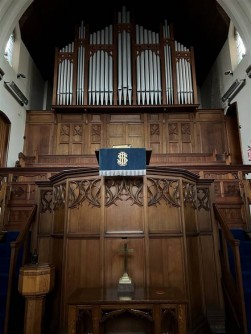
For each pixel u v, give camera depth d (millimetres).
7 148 8414
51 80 12500
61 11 9898
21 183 5816
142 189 3818
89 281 3537
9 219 5461
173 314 2791
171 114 9859
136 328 3170
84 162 8633
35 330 3002
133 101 9617
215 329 3695
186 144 9594
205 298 3891
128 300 2828
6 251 4367
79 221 3768
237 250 3461
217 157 8758
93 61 10008
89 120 9773
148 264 3535
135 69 9945
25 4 7746
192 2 9531
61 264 3688
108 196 3793
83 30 10391
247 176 7359
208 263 4074
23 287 3047
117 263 3570
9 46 8906
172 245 3668
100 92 9664
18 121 9234
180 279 3549
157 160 8797
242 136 8531
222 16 9062
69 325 2750
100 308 2801
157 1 10352
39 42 10445
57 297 3633
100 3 10453
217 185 5789
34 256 3324
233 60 9266
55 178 4180
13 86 8492
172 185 3908
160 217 3750
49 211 4320
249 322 3217
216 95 10797
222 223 3939
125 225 3705
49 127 9766
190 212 4035
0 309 3389
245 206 5340
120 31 10344
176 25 11055
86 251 3641
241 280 3359
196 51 11477
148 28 11586
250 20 7531
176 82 9750
